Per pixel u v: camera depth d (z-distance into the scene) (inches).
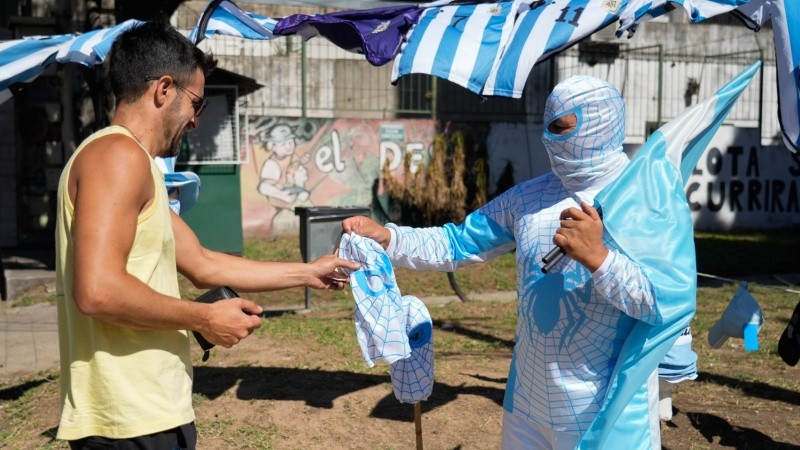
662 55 759.7
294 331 317.7
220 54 656.4
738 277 510.0
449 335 332.5
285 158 639.8
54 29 533.3
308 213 340.2
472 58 196.7
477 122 682.8
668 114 784.3
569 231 110.0
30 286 420.8
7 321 365.4
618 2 189.8
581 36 187.5
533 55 187.5
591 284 118.7
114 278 92.5
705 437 220.2
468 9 208.4
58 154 565.0
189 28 643.5
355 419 220.5
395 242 139.5
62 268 101.2
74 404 100.7
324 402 230.1
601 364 120.6
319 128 645.3
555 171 126.0
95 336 99.7
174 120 106.7
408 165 660.1
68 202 99.2
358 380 249.3
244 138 565.3
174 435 102.8
